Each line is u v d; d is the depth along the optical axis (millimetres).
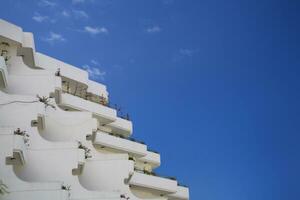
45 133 43844
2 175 33625
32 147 38750
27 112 39062
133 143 54719
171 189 51375
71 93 54844
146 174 49781
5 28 42969
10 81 42719
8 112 38469
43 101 41594
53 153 39594
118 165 46281
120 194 40281
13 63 43625
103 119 54375
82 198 39156
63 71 52531
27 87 43281
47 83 44031
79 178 43812
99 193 39719
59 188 34219
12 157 35094
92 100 56562
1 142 34281
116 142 52719
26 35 45312
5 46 43531
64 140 44938
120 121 57188
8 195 33312
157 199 50656
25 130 38562
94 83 57312
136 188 49531
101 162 46031
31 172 37938
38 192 33844
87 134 47031
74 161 40125
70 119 46438
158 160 58250
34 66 49125
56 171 39219
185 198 53406
